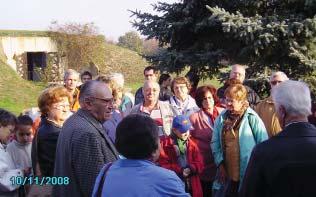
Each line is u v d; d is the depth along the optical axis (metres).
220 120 4.89
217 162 4.89
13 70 23.72
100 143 3.09
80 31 29.14
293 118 2.69
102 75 5.87
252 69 9.06
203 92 5.60
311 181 2.53
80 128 3.09
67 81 6.36
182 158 4.91
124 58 31.72
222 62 9.33
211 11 8.38
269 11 9.27
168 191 2.38
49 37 29.03
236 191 4.73
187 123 4.93
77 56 29.36
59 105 3.88
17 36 28.16
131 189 2.38
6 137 4.38
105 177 2.49
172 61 9.12
